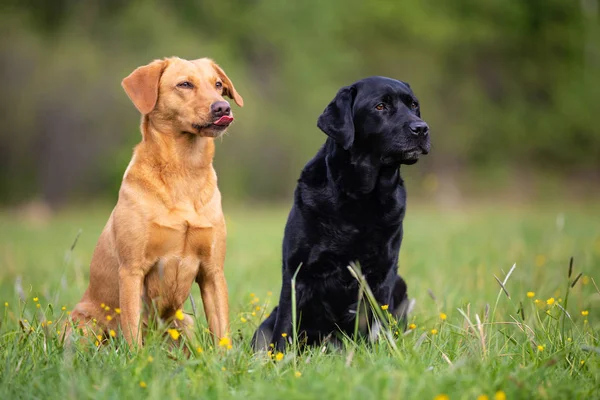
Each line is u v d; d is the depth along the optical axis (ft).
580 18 210.18
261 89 152.56
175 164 21.06
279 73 154.30
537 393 14.14
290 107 150.41
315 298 21.15
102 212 110.52
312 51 156.56
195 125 20.97
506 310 23.44
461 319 22.08
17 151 137.08
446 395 13.60
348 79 161.48
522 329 18.38
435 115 169.58
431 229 66.08
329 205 20.70
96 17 150.41
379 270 20.92
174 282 21.01
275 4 156.87
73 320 21.54
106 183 135.54
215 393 14.42
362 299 20.83
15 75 134.00
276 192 145.07
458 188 169.07
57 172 136.15
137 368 14.94
